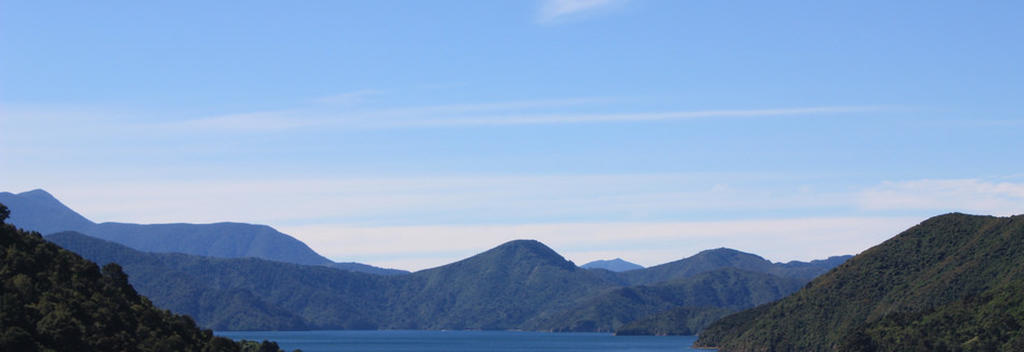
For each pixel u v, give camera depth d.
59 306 154.75
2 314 142.25
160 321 184.62
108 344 152.62
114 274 197.00
